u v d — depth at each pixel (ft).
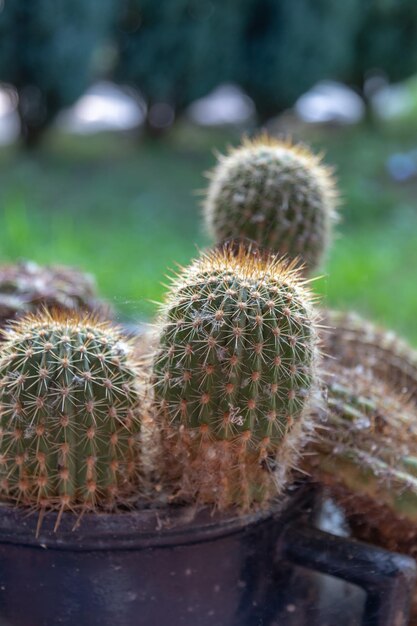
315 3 8.59
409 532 2.02
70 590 1.87
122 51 8.76
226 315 1.78
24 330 1.86
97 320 1.97
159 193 7.56
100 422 1.82
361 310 4.78
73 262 5.22
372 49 9.35
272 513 1.92
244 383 1.78
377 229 6.70
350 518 2.08
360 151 8.60
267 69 8.73
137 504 1.89
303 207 2.24
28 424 1.80
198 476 1.86
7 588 1.89
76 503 1.85
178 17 8.48
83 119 10.18
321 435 1.99
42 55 8.19
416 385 2.34
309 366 1.83
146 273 5.16
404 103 11.21
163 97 8.97
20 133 8.81
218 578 1.91
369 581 1.91
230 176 2.26
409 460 1.99
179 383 1.80
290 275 1.88
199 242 6.15
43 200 7.19
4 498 1.86
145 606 1.88
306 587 2.00
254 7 8.57
